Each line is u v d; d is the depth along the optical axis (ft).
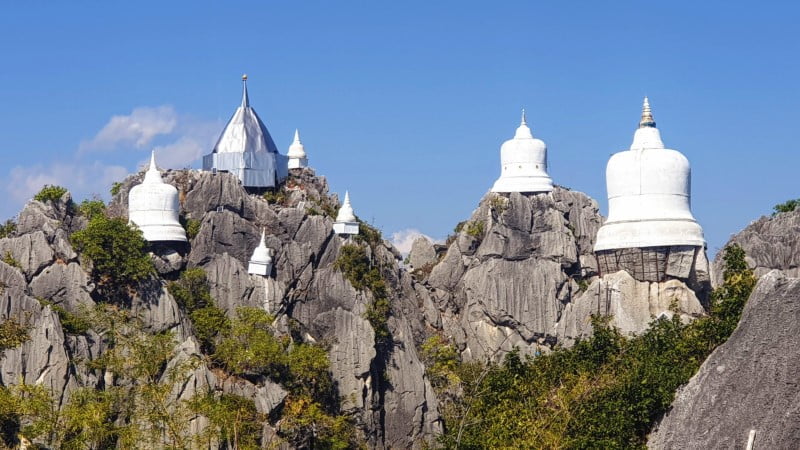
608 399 395.14
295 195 654.94
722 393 360.28
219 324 568.82
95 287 544.62
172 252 602.85
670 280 655.35
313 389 568.82
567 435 394.32
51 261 544.21
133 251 553.23
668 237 652.07
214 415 482.69
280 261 616.39
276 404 532.73
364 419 581.94
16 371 501.15
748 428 345.92
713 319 427.74
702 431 359.87
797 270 624.59
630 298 655.35
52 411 479.41
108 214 627.87
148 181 610.24
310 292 614.75
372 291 619.67
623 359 431.43
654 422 381.60
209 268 604.90
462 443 418.10
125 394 500.33
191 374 508.94
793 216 643.45
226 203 624.18
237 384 532.32
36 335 507.30
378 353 603.67
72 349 513.45
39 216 567.18
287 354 562.66
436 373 636.89
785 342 349.61
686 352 415.85
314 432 541.75
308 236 627.87
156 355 513.45
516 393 431.43
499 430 407.23
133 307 547.49
